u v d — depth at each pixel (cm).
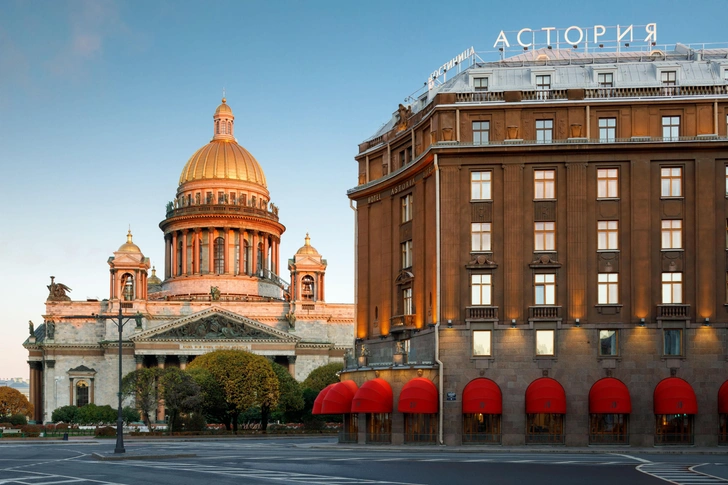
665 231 7612
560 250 7675
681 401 7181
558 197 7731
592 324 7512
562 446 7369
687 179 7619
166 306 19762
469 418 7594
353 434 8569
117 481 4350
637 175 7638
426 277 8181
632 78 8100
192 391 12469
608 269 7594
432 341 7812
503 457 6088
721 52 8756
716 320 7450
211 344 18562
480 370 7606
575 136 7750
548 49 9194
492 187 7838
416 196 8425
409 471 4762
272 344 18888
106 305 19688
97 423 15712
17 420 16100
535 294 7675
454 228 7806
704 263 7506
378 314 9081
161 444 9775
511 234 7719
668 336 7469
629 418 7388
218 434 12388
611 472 4672
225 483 4125
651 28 9050
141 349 18375
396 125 9156
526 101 7862
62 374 19062
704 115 7656
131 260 19575
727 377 7362
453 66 9262
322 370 16350
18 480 4484
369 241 9356
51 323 19288
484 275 7756
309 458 6072
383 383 7956
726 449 7006
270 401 13375
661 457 6075
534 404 7338
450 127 7912
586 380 7475
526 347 7569
